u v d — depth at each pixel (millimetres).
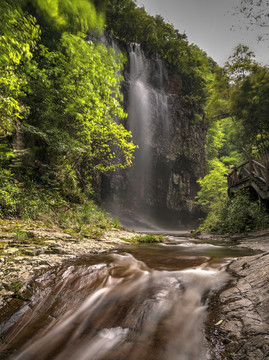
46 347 1814
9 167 7238
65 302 2439
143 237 7586
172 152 29828
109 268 3363
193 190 33250
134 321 2076
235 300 2201
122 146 11273
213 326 1894
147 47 31594
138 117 27281
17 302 2422
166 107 30000
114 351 1717
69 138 8258
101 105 7832
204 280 2834
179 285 2756
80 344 1824
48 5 4707
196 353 1635
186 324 1989
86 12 5297
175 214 31406
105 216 9711
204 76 33906
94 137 10062
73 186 9688
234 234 8727
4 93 5148
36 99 7805
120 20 27500
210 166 36000
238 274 2953
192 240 8164
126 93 26297
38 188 7883
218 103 17203
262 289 2230
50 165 8742
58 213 7484
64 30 6949
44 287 2748
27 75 6887
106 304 2371
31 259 3537
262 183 9258
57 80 7820
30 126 7285
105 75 7875
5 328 2059
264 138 15797
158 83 31609
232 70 14641
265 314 1836
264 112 13852
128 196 27984
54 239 4961
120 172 26453
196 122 32250
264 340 1554
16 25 3865
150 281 2896
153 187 30094
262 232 7680
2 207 6062
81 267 3375
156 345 1755
